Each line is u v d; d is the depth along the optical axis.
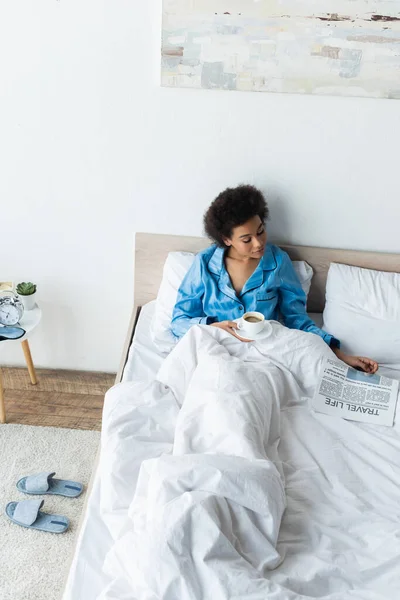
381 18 1.78
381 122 1.95
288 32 1.81
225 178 2.07
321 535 1.35
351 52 1.83
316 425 1.67
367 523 1.39
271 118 1.96
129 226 2.17
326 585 1.25
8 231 2.19
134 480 1.44
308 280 2.15
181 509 1.22
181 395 1.71
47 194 2.12
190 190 2.10
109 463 1.45
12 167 2.07
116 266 2.24
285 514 1.40
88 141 2.02
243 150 2.02
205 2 1.77
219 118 1.97
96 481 1.50
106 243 2.20
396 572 1.26
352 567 1.28
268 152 2.02
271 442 1.60
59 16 1.83
